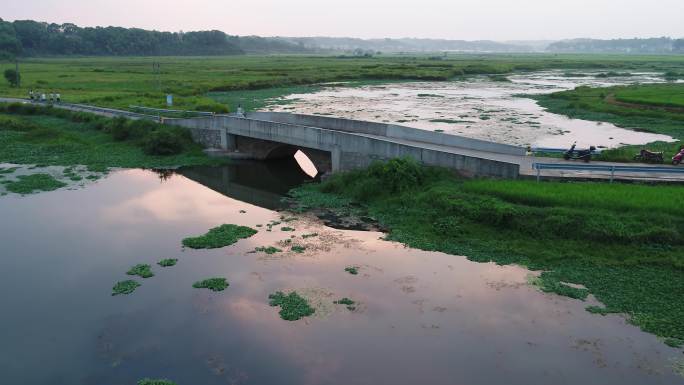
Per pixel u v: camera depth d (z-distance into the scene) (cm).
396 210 2558
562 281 1827
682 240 1988
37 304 1733
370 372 1365
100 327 1594
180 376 1358
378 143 2984
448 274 1917
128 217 2622
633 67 15575
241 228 2409
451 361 1409
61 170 3588
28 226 2470
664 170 2533
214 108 5672
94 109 5512
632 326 1552
